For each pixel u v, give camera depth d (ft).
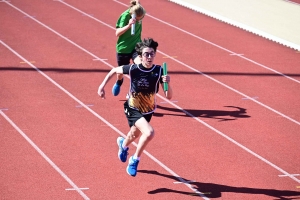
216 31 118.62
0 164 61.31
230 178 60.08
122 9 132.36
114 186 57.67
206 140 68.95
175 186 58.08
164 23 122.83
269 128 73.05
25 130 69.87
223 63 98.37
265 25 122.42
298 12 133.69
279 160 64.44
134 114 57.31
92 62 96.37
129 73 57.26
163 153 65.21
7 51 100.42
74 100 79.87
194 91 84.84
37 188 56.75
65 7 132.36
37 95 81.15
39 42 106.22
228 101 81.61
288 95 84.89
